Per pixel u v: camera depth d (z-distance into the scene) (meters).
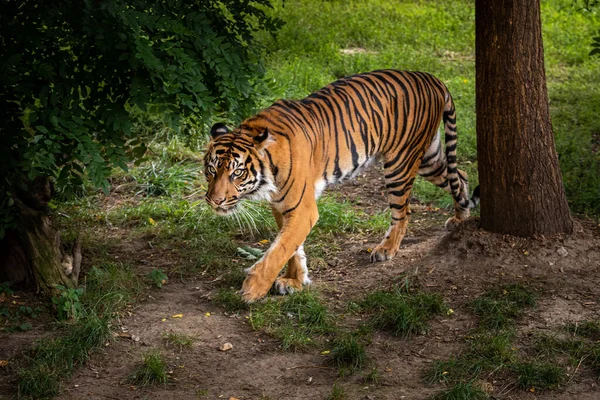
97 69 9.28
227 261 10.69
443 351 8.27
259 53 10.79
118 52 9.16
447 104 11.04
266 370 8.04
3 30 8.98
